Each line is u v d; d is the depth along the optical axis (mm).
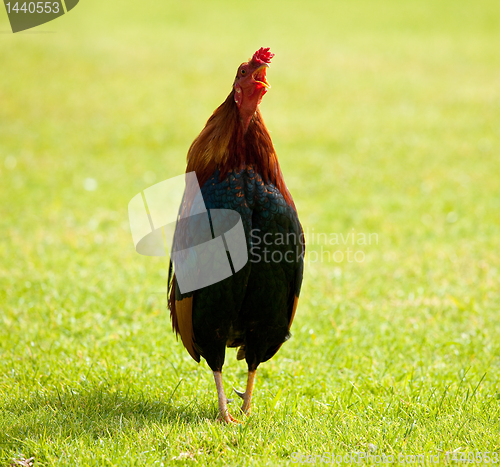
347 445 9508
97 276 18734
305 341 14305
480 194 28625
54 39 66500
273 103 48562
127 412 10656
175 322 11180
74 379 12109
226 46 67250
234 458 9172
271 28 76688
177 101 48875
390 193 29203
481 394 11445
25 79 52969
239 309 9969
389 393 11562
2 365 12672
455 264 19969
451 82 55219
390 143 38750
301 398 11445
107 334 14539
